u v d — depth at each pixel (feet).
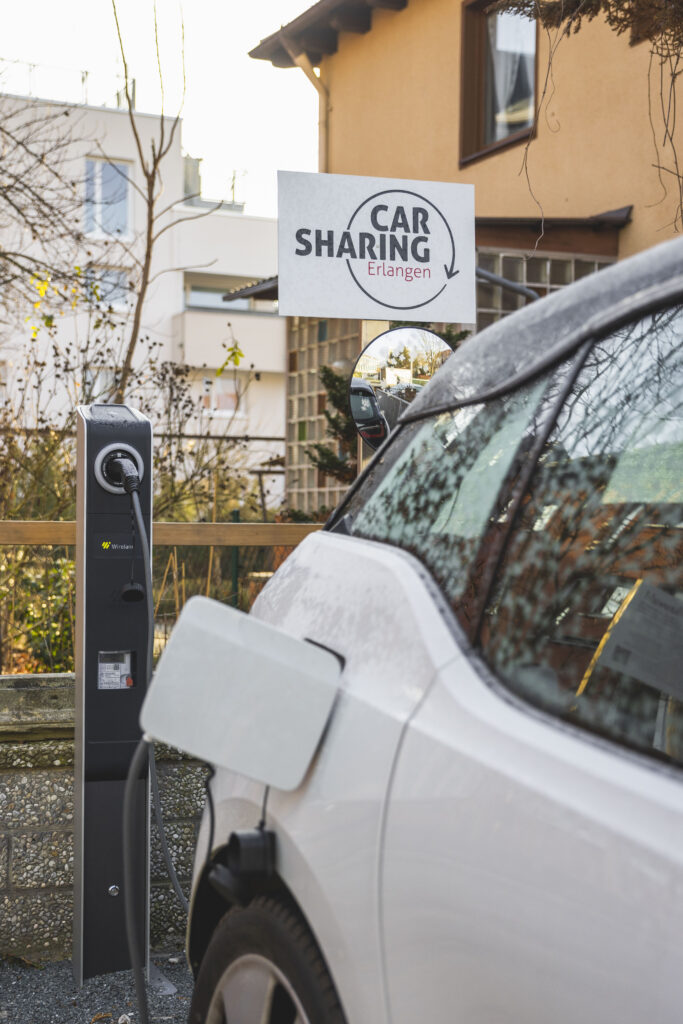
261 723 5.51
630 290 5.00
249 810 6.01
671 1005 3.42
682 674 5.57
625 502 5.77
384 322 15.19
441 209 14.96
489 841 4.20
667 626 5.68
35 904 11.90
